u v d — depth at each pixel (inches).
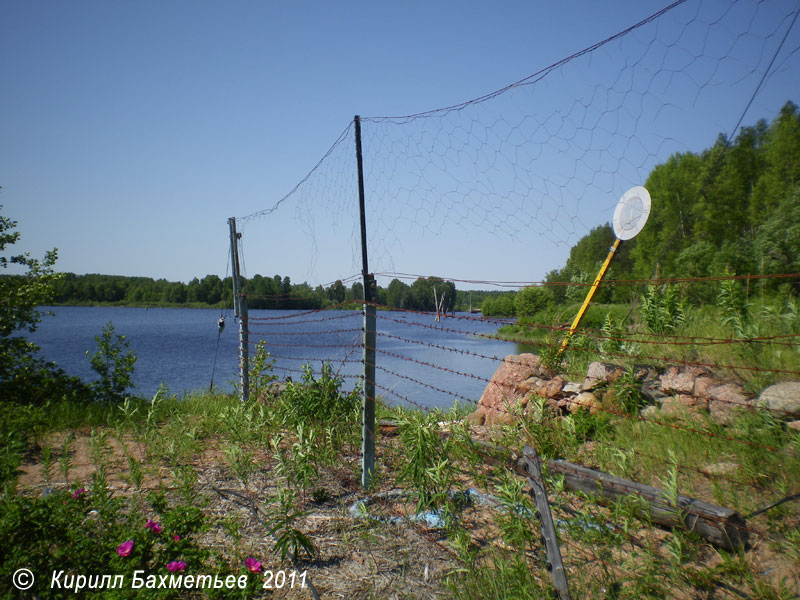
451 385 641.6
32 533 113.9
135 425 278.8
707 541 126.8
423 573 130.6
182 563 105.5
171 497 183.6
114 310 5723.4
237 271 355.6
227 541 150.6
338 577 130.8
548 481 151.9
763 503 138.3
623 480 148.6
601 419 207.9
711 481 152.1
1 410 266.1
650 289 301.3
